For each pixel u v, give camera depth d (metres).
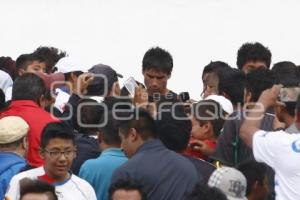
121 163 20.41
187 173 19.25
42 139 19.22
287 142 18.05
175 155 19.42
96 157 21.72
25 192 17.22
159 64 24.34
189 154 21.31
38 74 24.39
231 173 18.00
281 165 18.08
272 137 18.16
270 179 19.39
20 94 21.94
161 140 20.19
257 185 18.80
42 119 21.59
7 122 20.75
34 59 27.58
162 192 19.06
